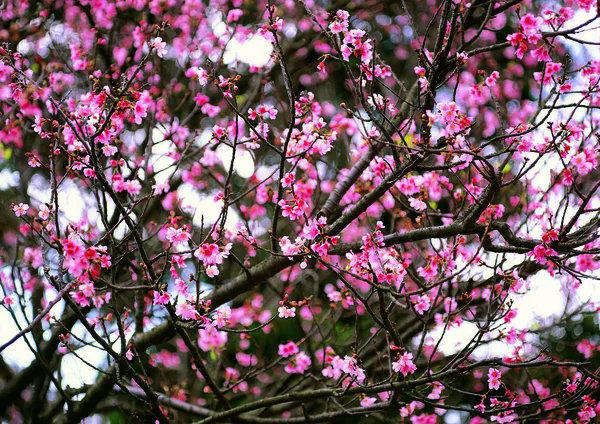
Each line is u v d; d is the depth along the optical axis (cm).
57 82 638
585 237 434
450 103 416
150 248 673
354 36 421
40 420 621
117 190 522
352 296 594
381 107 444
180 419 701
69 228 451
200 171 711
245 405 521
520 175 400
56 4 752
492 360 430
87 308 585
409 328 646
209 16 762
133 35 675
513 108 896
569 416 648
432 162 596
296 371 605
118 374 480
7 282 642
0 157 691
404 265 440
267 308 824
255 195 761
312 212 538
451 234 452
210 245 407
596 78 436
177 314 423
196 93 687
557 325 648
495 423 598
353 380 462
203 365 522
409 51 947
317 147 456
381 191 470
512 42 421
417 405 637
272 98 798
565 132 406
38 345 586
